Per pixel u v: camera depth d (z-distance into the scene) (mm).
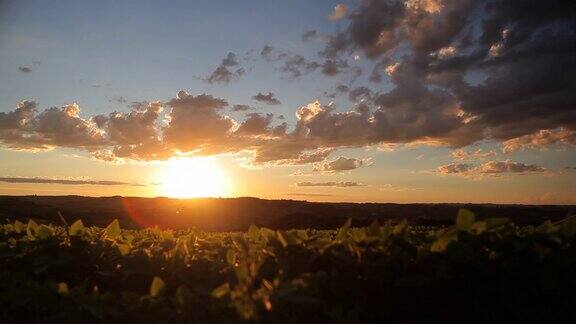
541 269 3744
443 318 3771
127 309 3834
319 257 4105
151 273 4359
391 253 3957
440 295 3807
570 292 3734
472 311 3754
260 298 3510
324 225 22391
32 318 4094
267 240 4277
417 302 3828
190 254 4617
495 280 3760
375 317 3789
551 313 3689
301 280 3529
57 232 4973
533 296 3748
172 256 4418
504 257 3840
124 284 4453
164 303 3828
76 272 4617
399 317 3807
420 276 3740
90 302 3879
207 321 3637
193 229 6258
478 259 3795
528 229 4391
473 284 3752
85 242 4750
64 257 4543
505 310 3721
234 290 3760
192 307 3709
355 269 3914
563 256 3785
